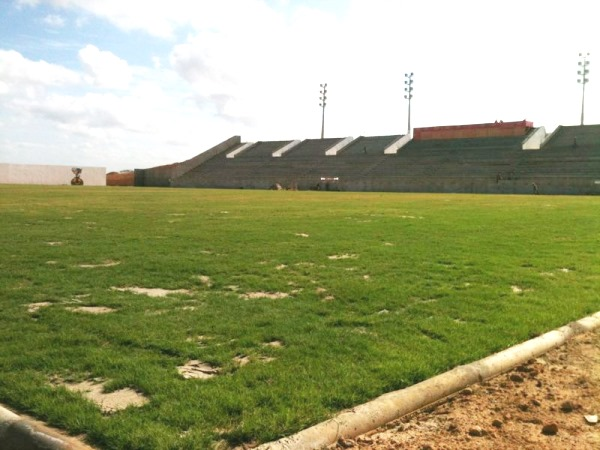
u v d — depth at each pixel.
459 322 7.08
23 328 6.57
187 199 40.12
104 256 12.18
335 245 14.40
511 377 5.44
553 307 7.84
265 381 4.98
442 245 14.63
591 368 5.71
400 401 4.64
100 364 5.35
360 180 76.62
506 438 4.20
